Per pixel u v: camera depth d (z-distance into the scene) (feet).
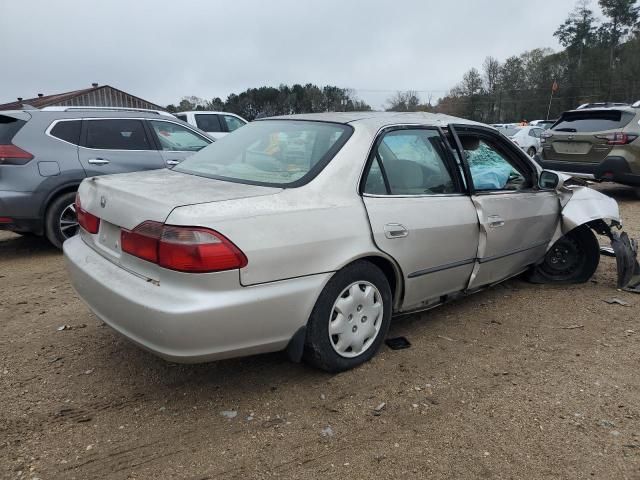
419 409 9.70
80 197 11.39
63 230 20.06
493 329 13.33
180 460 8.29
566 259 16.88
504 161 14.79
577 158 31.63
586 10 252.01
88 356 11.61
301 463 8.25
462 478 7.95
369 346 11.09
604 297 15.65
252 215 8.94
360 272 10.43
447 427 9.18
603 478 7.97
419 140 12.23
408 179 11.67
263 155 11.43
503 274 14.52
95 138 20.68
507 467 8.19
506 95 273.54
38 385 10.39
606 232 16.57
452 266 12.42
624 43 245.86
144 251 8.84
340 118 11.84
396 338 12.59
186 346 8.48
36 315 13.96
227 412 9.55
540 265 16.74
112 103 103.24
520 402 9.97
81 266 10.29
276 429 9.09
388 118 11.98
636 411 9.70
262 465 8.20
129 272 9.37
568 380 10.79
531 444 8.73
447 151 12.66
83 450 8.48
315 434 8.96
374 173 11.00
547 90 260.83
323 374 10.84
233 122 45.55
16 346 12.07
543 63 268.00
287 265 9.20
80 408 9.64
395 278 11.34
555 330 13.30
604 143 30.25
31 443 8.62
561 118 33.58
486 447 8.66
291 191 9.75
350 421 9.33
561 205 15.96
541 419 9.43
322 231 9.66
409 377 10.81
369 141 11.06
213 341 8.63
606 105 36.55
